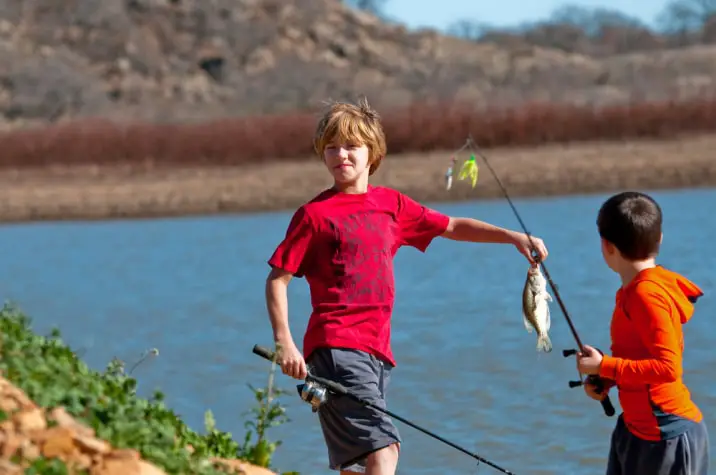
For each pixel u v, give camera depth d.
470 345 31.12
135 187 112.06
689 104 125.62
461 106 155.62
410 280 45.38
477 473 20.28
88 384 14.21
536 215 72.44
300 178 110.88
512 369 27.91
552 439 22.05
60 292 46.91
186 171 128.75
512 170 98.56
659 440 12.46
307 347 14.16
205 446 15.34
